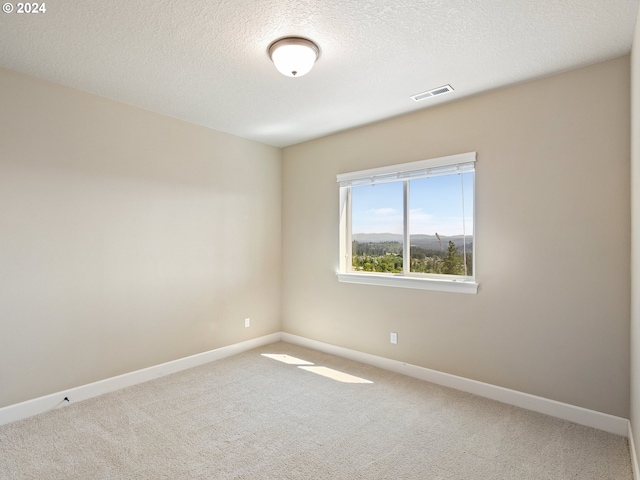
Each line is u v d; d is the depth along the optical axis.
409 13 1.87
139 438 2.24
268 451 2.11
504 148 2.78
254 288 4.21
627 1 1.77
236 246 4.01
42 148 2.62
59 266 2.70
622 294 2.30
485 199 2.88
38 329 2.60
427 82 2.68
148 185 3.25
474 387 2.91
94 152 2.90
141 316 3.18
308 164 4.23
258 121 3.56
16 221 2.51
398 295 3.41
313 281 4.16
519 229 2.71
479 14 1.88
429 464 2.00
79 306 2.80
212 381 3.17
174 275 3.44
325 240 4.05
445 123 3.10
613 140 2.34
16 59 2.34
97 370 2.90
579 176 2.46
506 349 2.77
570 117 2.49
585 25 1.97
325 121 3.55
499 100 2.80
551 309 2.57
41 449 2.12
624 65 2.30
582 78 2.45
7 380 2.46
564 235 2.52
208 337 3.72
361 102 3.06
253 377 3.27
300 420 2.48
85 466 1.96
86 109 2.86
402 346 3.38
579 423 2.44
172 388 3.02
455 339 3.04
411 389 3.00
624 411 2.29
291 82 2.68
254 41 2.13
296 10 1.84
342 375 3.32
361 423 2.44
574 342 2.47
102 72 2.53
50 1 1.74
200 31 2.03
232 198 3.98
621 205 2.31
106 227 2.97
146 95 2.93
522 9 1.84
